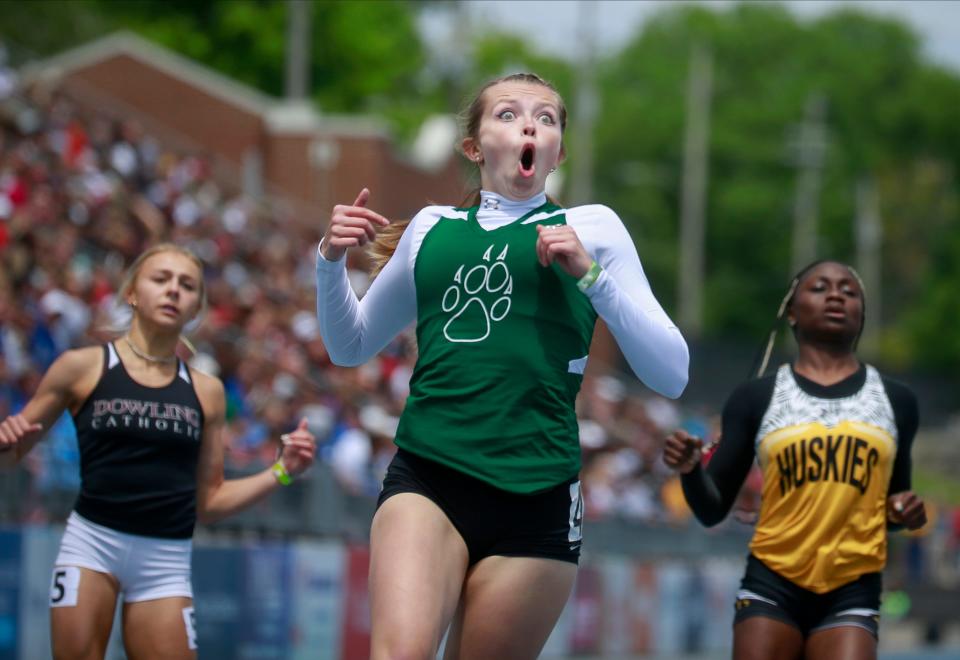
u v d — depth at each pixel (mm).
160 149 64500
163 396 15938
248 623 28469
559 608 11891
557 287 11867
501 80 12617
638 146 184625
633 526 45531
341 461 38594
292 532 32719
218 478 16547
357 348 12805
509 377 11734
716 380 101125
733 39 199250
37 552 25156
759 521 15406
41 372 36562
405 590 11156
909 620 58312
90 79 79500
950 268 186000
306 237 68938
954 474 123250
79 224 48062
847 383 15383
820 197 185000
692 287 146125
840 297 15469
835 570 14844
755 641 14828
